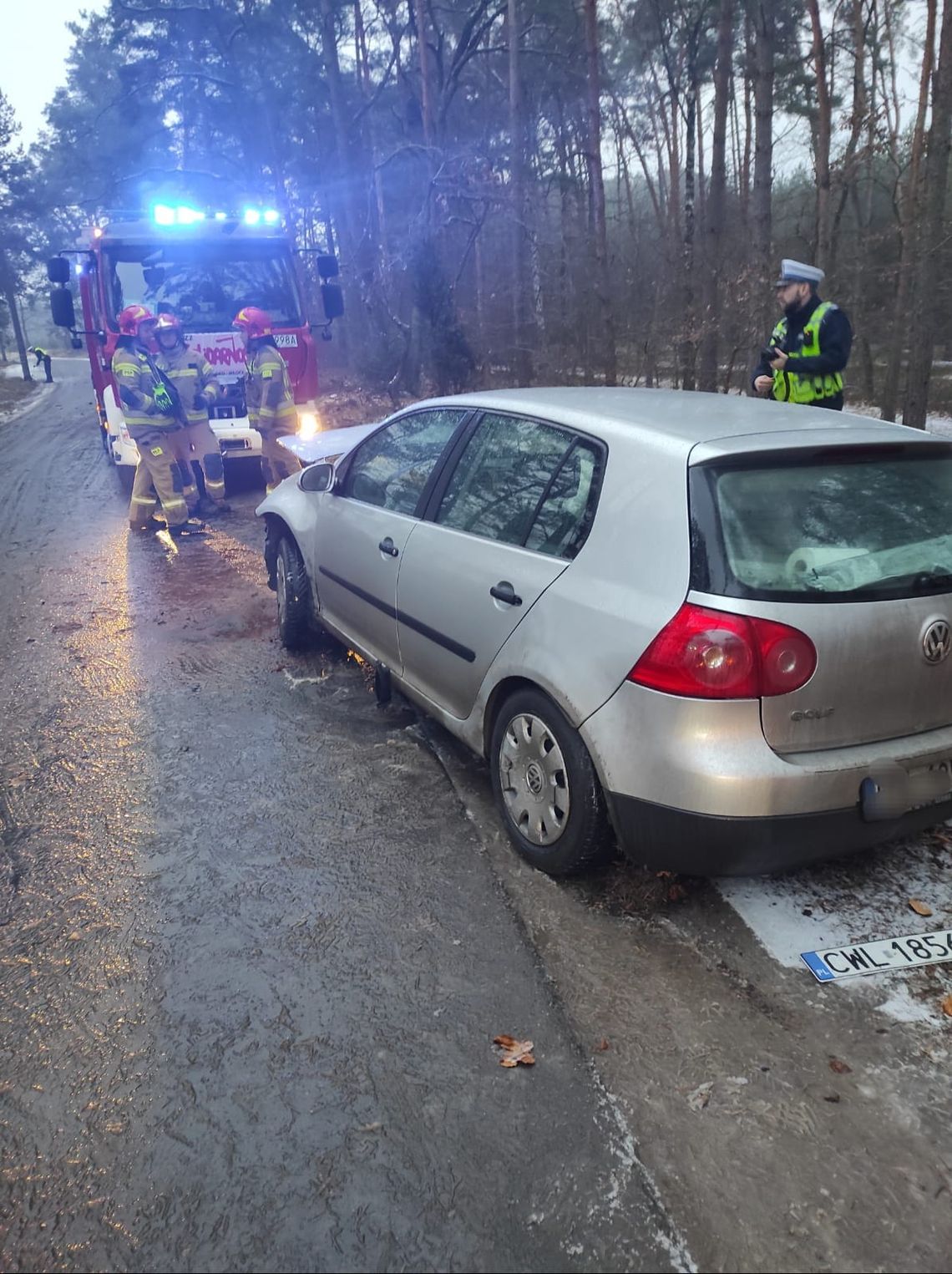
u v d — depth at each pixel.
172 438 8.84
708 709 2.54
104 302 9.48
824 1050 2.42
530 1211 2.01
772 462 2.76
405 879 3.21
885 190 18.28
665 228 23.48
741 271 13.30
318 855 3.37
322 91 27.92
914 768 2.70
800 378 5.30
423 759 4.10
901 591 2.66
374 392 18.77
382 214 21.23
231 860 3.36
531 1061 2.40
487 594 3.34
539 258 19.03
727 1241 1.93
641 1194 2.04
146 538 8.71
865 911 2.95
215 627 6.06
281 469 9.04
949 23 8.42
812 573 2.59
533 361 17.42
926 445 2.93
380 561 4.19
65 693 4.99
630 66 27.39
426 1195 2.05
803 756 2.59
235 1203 2.05
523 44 23.78
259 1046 2.49
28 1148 2.20
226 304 9.73
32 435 18.55
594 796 2.91
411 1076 2.37
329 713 4.63
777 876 3.13
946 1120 2.21
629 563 2.79
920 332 9.18
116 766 4.11
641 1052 2.43
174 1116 2.28
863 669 2.60
